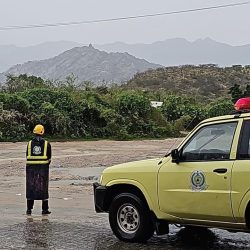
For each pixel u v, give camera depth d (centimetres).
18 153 3192
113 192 912
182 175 811
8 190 1656
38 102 4709
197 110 5988
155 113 5359
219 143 794
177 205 815
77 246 863
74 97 5031
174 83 13262
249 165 747
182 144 828
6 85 5850
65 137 4603
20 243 888
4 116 4344
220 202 768
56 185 1755
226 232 962
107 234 955
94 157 2856
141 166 868
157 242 888
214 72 13938
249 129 770
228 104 6009
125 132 4856
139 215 868
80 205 1331
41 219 1121
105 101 5281
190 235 941
